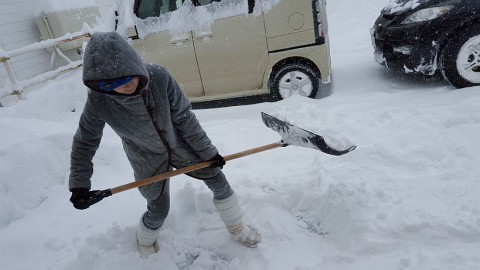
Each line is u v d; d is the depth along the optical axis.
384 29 4.44
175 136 1.86
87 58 1.39
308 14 4.22
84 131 1.74
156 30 4.57
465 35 3.79
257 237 2.17
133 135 1.73
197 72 4.66
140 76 1.44
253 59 4.49
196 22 4.45
